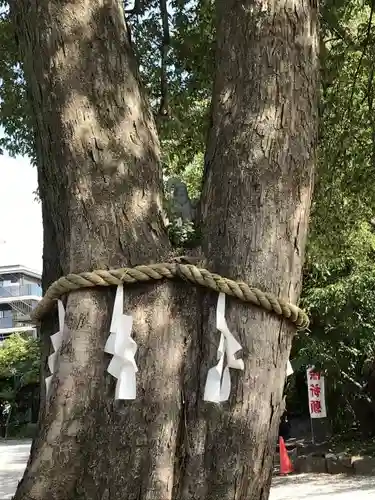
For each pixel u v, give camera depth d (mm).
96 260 2070
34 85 2314
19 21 2412
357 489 8898
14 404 27594
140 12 5789
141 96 2373
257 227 2070
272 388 2025
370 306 11070
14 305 43094
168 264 2055
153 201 2207
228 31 2354
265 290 2035
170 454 1932
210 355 2010
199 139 6469
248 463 1940
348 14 6160
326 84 5660
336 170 6395
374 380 12578
